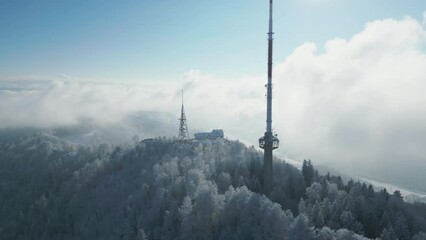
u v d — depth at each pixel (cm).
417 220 13562
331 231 11231
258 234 11919
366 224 12938
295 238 11331
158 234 14425
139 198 18512
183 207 14138
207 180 17975
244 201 13462
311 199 14612
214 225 13475
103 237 17788
